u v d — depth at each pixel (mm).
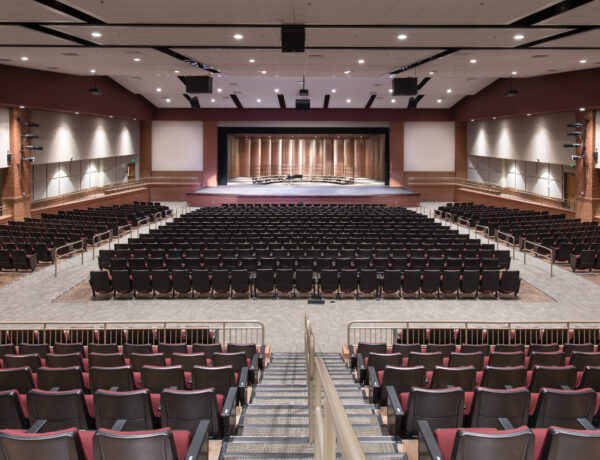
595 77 21500
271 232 19312
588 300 13766
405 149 36344
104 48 16953
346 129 36219
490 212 26172
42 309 13047
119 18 13172
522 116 29172
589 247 16906
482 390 4699
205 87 19875
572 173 27078
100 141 30422
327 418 2232
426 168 36438
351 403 6641
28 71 21250
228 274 13891
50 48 16875
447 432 3955
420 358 7156
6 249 16609
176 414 4902
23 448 3352
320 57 18625
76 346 8188
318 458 2760
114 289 13891
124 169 35219
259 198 32438
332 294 14422
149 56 18484
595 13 12539
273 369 9055
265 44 16359
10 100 20469
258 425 5391
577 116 23969
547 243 18234
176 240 17703
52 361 7047
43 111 24578
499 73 22875
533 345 8156
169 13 12703
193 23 13711
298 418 5672
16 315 12594
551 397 4668
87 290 14648
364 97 32000
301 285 13938
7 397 4789
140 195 34250
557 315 12633
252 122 36094
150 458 3400
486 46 16484
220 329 11008
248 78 28156
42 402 4777
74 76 24297
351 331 11797
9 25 13844
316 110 35062
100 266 15711
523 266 17312
